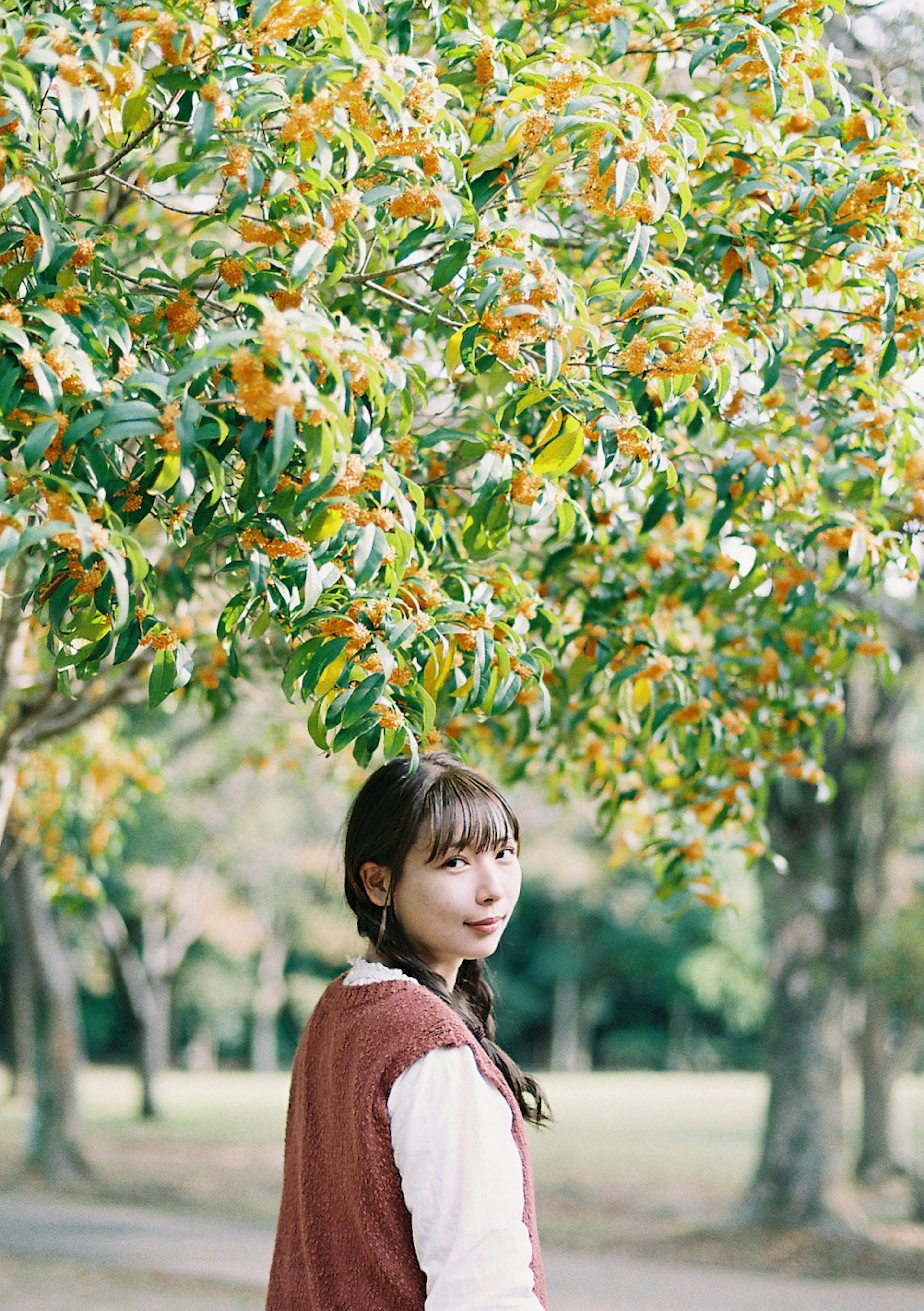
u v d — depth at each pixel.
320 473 1.88
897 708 10.77
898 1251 10.65
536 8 3.05
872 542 3.39
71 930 20.48
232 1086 29.27
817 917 10.95
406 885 1.87
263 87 2.22
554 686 3.87
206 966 33.66
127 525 2.21
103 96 2.31
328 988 1.95
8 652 4.08
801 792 10.88
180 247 4.35
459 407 3.43
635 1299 9.18
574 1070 35.84
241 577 2.78
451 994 1.96
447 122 2.49
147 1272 9.27
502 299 2.37
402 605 2.31
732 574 3.76
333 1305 1.66
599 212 2.79
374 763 7.02
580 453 2.46
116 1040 36.22
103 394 2.03
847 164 2.80
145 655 4.55
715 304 2.84
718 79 3.77
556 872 29.23
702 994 32.78
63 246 2.21
